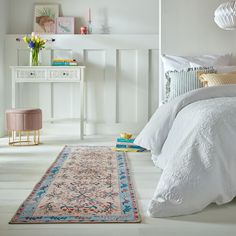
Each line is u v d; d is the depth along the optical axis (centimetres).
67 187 285
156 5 589
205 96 324
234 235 197
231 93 322
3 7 556
